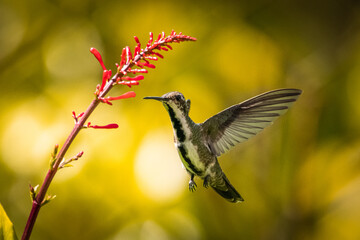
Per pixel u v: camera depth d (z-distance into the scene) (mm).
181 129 6660
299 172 9867
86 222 8242
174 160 7957
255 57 10430
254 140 9945
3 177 8250
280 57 10695
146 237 8211
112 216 8188
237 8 10391
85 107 8875
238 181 9883
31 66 9719
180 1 10094
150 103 8672
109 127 4266
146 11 9984
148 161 7938
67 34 9992
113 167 7977
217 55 10055
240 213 9609
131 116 8453
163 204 7875
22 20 10008
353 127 10195
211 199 9188
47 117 8586
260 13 10773
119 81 4352
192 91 9617
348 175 9836
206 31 10070
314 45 11250
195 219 8680
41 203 4102
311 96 10398
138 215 8156
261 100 6781
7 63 9680
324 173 9898
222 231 9258
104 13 10039
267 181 9867
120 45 9953
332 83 10484
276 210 9773
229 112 6961
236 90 10117
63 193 8133
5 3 10031
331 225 9711
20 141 8297
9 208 8531
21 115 8547
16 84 9516
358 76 10375
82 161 7996
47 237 8453
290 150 9930
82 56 9852
